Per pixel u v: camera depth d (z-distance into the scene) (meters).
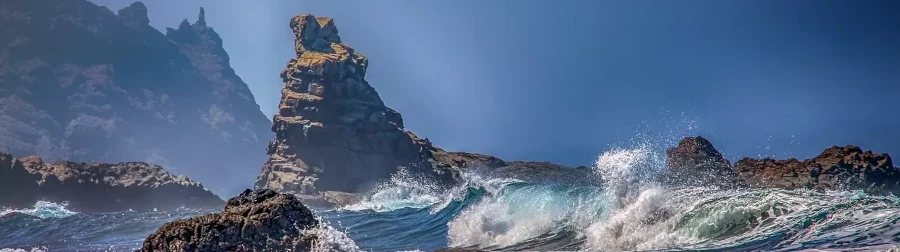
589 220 21.16
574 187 25.66
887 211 15.98
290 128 91.56
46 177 68.31
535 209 24.09
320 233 12.38
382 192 76.88
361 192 85.88
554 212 23.08
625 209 19.92
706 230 17.31
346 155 89.94
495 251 20.00
